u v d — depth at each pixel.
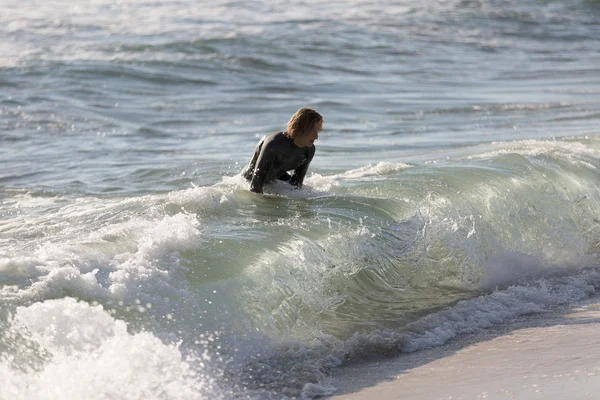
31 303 19.31
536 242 31.61
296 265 24.09
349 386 19.45
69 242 23.59
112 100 65.19
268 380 19.64
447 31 109.06
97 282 20.64
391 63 88.00
